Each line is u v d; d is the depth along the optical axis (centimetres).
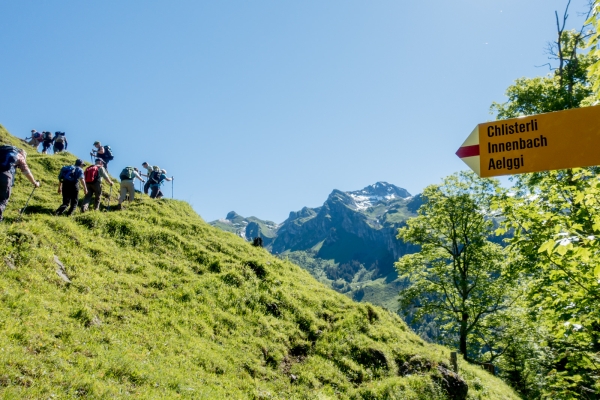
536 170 443
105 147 2519
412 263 3925
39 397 645
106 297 1112
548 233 952
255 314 1379
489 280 3538
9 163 1191
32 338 788
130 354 899
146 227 1711
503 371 3509
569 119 432
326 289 1900
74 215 1578
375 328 1636
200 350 1068
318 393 1124
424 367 1465
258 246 2220
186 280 1416
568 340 1246
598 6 659
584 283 971
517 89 2714
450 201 3691
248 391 1005
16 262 1033
